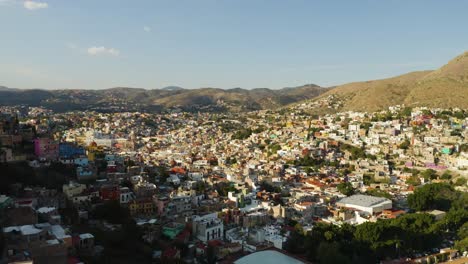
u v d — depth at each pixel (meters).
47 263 127.94
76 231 177.25
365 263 190.88
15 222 154.12
